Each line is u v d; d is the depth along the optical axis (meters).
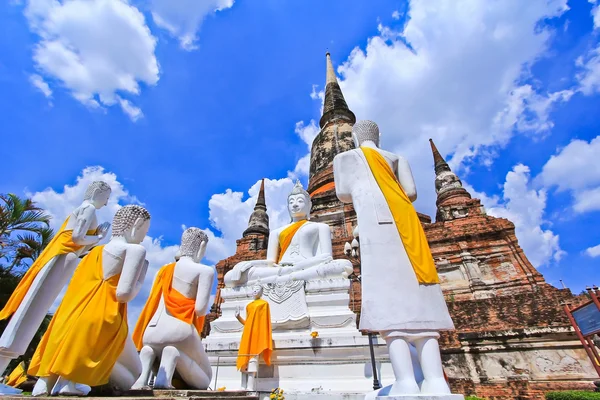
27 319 4.95
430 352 4.16
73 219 5.62
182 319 5.48
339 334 8.09
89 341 3.96
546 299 13.98
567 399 9.52
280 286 9.60
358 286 17.47
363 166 5.42
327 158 29.53
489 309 14.63
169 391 4.68
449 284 18.45
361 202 5.11
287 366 7.94
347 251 12.45
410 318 4.22
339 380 7.53
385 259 4.61
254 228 28.45
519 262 17.86
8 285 13.74
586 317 10.02
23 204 15.27
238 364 7.38
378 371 7.43
